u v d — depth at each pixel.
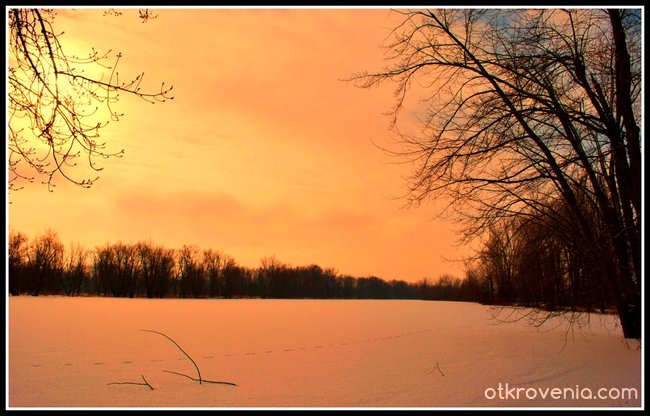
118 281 79.75
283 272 109.12
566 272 14.63
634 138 11.84
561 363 11.37
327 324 25.66
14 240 65.25
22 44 7.00
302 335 19.36
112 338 17.14
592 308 14.70
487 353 13.47
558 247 14.15
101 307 38.88
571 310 14.72
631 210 13.10
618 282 14.00
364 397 8.34
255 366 11.55
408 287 146.50
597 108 12.39
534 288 15.55
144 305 45.03
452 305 60.31
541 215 13.23
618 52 12.19
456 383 9.35
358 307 52.53
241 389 9.02
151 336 18.09
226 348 15.02
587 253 13.44
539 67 12.38
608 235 13.02
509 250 15.29
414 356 13.12
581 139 13.07
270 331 20.95
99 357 12.73
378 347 15.33
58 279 72.56
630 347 13.38
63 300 51.47
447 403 7.88
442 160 12.01
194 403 7.92
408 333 20.28
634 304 14.27
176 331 20.55
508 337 17.98
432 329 22.39
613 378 9.59
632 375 9.85
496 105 12.08
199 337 18.25
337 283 124.06
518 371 10.50
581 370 10.45
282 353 13.86
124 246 81.06
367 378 9.95
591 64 13.74
